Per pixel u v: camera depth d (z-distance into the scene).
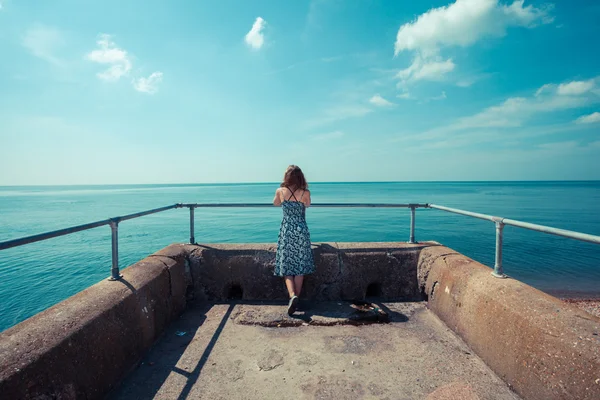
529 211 34.31
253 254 3.80
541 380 1.85
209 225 25.92
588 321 1.83
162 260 3.32
